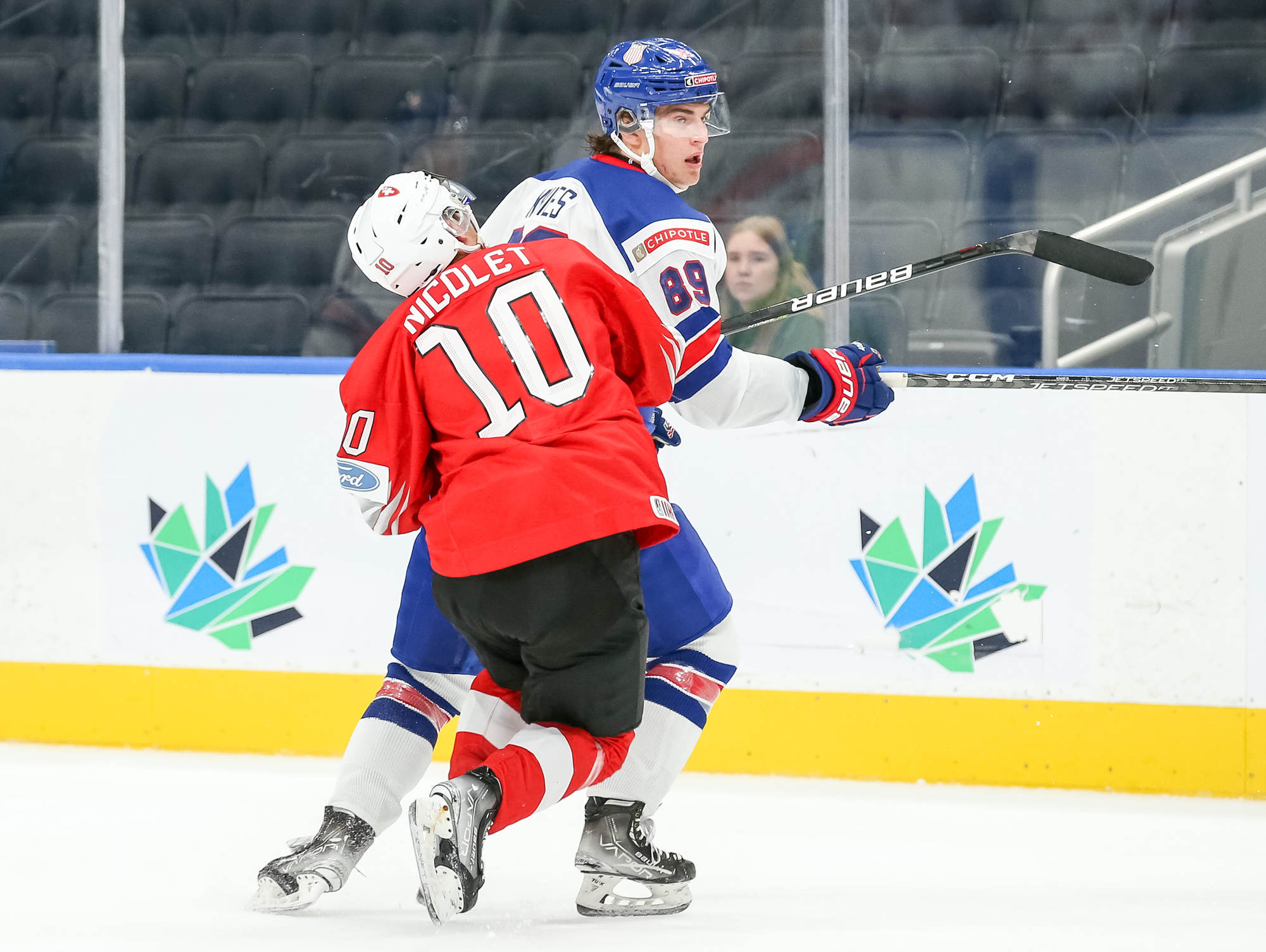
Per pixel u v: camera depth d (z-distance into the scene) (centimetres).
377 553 1263
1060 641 1181
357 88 1814
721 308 1363
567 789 690
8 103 1845
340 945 678
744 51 1636
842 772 1213
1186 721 1167
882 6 1689
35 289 1720
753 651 1222
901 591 1199
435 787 650
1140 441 1165
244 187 1772
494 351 705
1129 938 724
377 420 722
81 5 1845
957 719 1197
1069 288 1369
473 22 1830
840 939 715
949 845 998
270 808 1080
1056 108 1669
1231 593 1159
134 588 1303
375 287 1667
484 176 1731
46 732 1323
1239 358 1331
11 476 1315
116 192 1355
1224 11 1702
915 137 1583
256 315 1608
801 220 1345
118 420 1296
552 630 687
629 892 845
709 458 1218
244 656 1289
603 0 1762
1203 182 1323
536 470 684
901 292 1441
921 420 1189
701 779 1216
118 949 670
